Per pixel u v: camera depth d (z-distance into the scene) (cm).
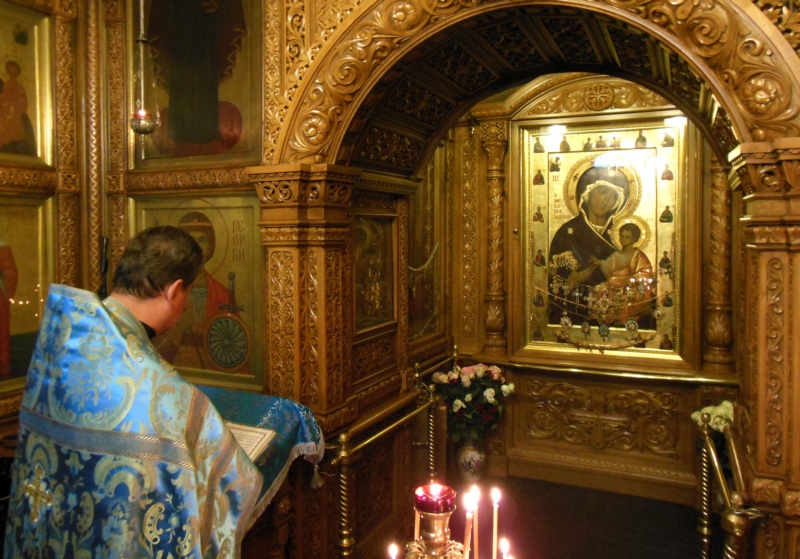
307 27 250
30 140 266
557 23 229
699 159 385
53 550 120
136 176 291
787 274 184
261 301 271
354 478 281
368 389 287
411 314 392
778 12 183
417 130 298
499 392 414
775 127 183
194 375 288
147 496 115
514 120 427
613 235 410
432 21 228
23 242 263
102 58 292
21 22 261
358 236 288
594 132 412
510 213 433
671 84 249
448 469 426
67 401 121
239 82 269
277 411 232
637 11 200
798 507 182
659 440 406
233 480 129
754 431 194
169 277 139
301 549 258
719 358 385
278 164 250
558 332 427
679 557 329
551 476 428
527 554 332
